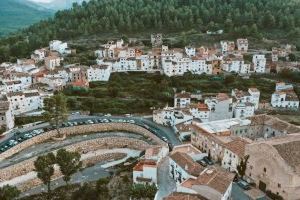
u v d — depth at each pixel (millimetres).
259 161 125688
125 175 145125
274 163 119688
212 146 151500
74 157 141875
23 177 159500
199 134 162250
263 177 124625
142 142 185000
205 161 146750
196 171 124312
